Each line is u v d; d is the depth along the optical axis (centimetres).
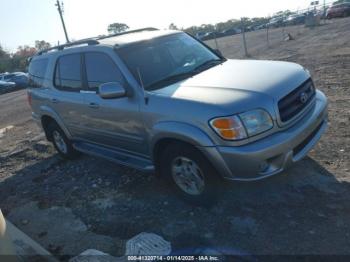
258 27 4603
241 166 338
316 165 443
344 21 2627
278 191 402
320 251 308
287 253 313
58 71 565
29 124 1074
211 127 341
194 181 389
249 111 338
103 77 467
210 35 4703
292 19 3844
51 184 551
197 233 360
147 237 367
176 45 489
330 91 758
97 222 416
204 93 367
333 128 546
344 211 352
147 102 398
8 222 443
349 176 409
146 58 448
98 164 586
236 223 363
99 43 482
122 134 455
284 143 344
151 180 486
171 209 410
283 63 439
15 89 2906
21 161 691
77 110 522
